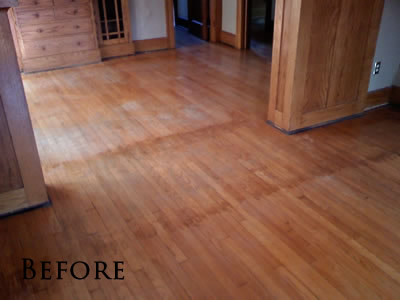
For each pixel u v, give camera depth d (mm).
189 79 4195
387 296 1607
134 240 1920
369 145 2803
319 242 1898
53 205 2178
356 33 2877
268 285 1661
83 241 1917
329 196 2238
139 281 1687
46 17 4293
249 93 3789
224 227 2000
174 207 2154
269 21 6535
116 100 3637
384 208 2137
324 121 3098
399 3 3055
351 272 1726
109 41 4930
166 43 5406
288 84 2811
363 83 3146
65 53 4578
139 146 2801
